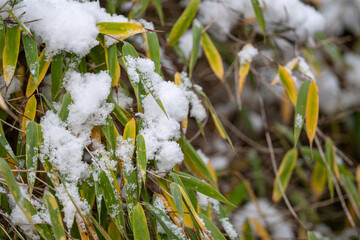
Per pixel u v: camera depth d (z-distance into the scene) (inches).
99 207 34.9
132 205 35.3
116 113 36.2
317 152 44.2
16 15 35.3
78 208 34.7
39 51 36.4
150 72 36.1
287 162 43.3
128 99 37.6
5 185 35.5
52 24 35.3
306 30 44.4
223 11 43.6
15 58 35.1
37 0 35.4
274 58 44.8
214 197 36.5
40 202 35.5
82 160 36.1
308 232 40.4
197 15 43.7
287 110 47.5
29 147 34.5
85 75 36.2
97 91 35.6
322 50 47.3
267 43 45.1
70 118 35.4
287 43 45.0
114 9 40.3
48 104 35.4
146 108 36.3
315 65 44.8
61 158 34.9
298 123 38.8
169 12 44.4
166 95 36.6
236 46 44.3
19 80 37.0
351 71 47.9
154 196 36.0
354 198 44.5
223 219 37.7
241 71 41.2
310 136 38.9
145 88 36.2
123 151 35.6
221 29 43.9
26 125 34.8
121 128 39.9
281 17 43.8
